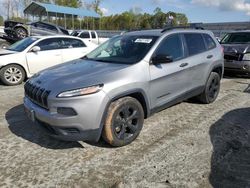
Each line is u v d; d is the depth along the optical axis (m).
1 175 3.51
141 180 3.40
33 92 4.10
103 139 4.17
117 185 3.30
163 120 5.35
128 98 4.14
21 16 36.62
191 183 3.35
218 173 3.56
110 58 4.82
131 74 4.20
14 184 3.33
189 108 6.08
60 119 3.67
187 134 4.71
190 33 5.71
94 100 3.73
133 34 5.34
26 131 4.83
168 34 5.09
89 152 4.07
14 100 6.75
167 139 4.52
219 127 5.03
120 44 5.12
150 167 3.68
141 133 4.73
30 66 8.87
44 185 3.31
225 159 3.90
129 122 4.22
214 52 6.24
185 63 5.25
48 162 3.81
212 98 6.43
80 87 3.72
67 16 28.17
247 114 5.74
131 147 4.23
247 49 9.36
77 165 3.73
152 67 4.55
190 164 3.76
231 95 7.28
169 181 3.38
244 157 3.96
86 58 5.24
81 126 3.72
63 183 3.35
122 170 3.61
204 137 4.60
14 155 3.99
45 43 9.26
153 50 4.66
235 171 3.61
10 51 9.01
